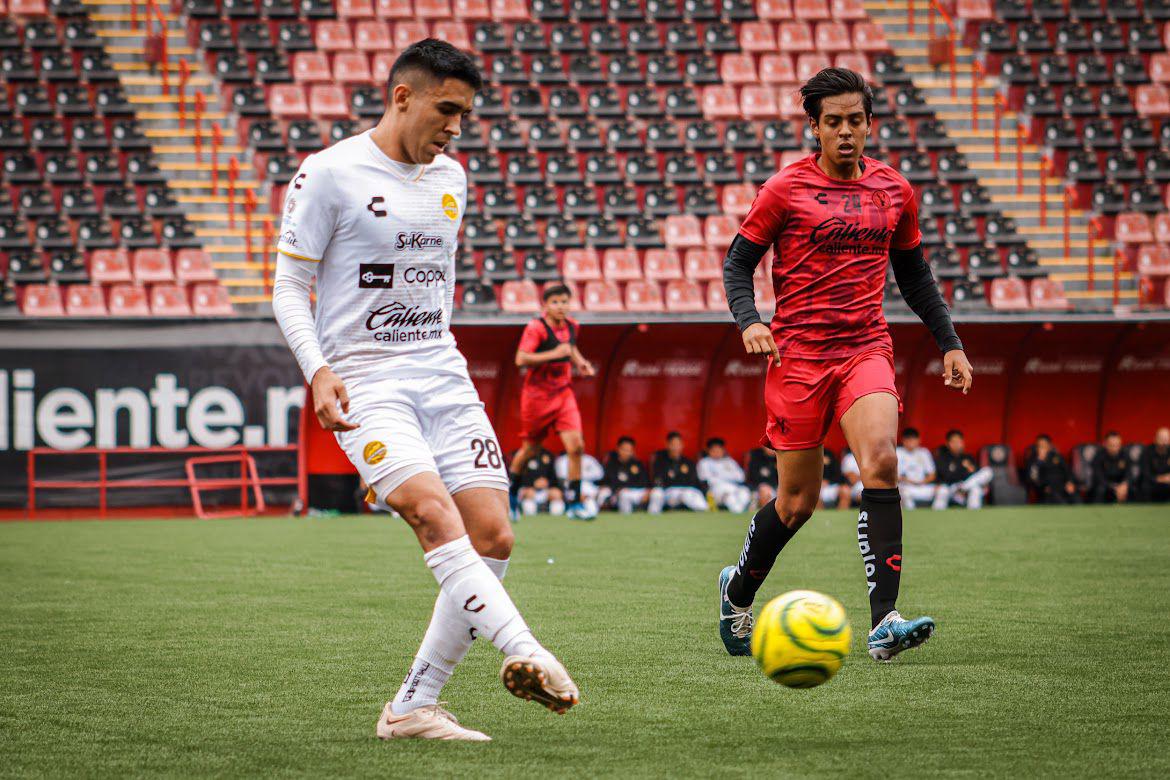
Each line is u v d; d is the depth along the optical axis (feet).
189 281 223.71
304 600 88.84
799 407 62.34
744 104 275.80
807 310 62.08
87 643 70.44
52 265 220.64
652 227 236.84
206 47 267.80
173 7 276.62
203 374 182.80
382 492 47.09
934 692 55.98
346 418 48.14
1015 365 208.85
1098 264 248.52
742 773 42.24
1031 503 210.18
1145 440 214.28
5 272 226.17
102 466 180.24
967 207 249.96
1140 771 42.19
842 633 49.78
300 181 47.70
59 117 253.85
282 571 107.65
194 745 46.78
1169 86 283.79
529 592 92.84
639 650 67.82
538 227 239.50
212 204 243.60
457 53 47.34
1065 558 115.75
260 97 258.98
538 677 42.55
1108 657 64.69
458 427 49.21
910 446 202.59
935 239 241.35
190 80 266.57
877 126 263.29
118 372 180.86
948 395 209.05
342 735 48.44
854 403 61.05
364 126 253.03
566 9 285.64
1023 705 53.21
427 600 88.79
